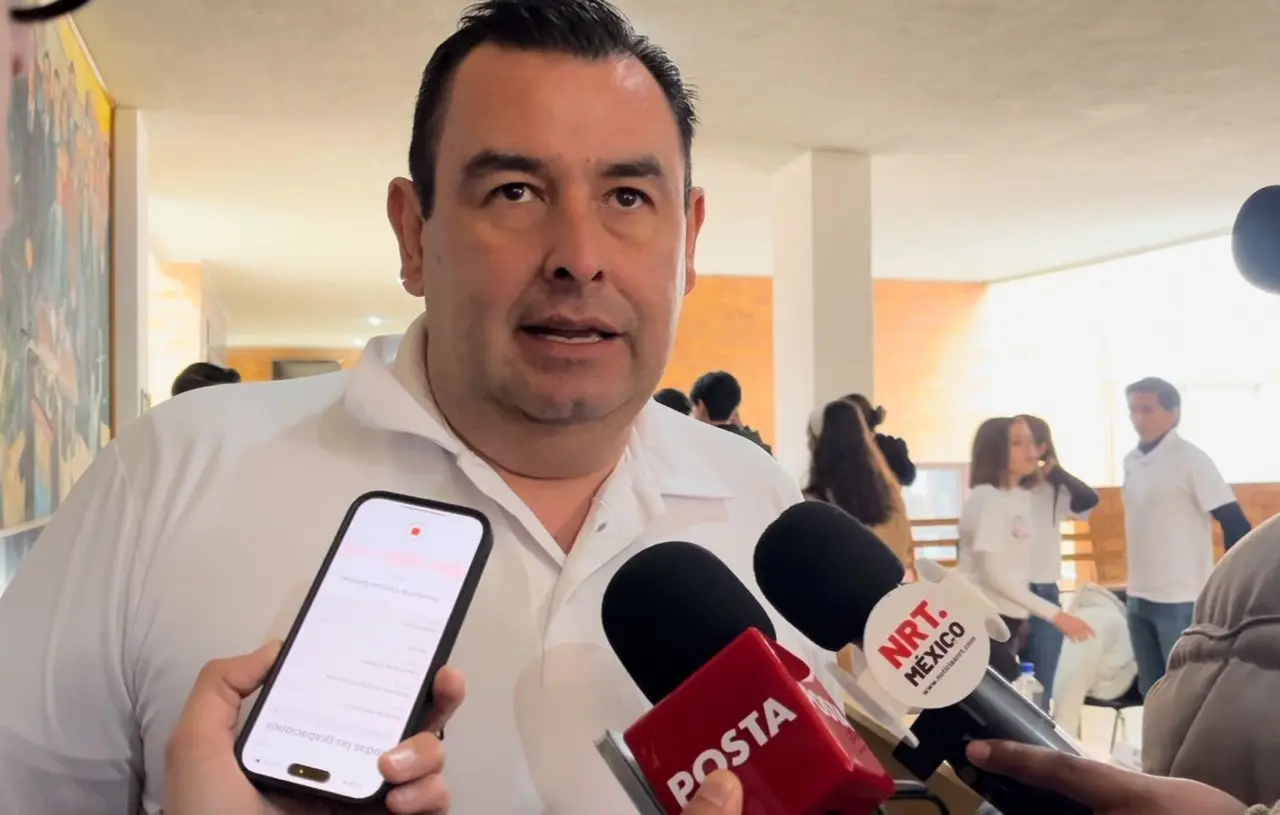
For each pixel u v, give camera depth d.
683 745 0.57
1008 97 3.15
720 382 3.75
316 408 0.91
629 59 0.80
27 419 1.96
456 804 0.76
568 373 0.77
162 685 0.78
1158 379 3.52
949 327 7.48
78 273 2.55
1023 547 3.14
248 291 7.22
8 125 1.70
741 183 4.25
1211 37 2.67
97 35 2.55
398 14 2.44
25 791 0.78
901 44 2.69
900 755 0.64
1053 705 3.12
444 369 0.83
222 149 3.61
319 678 0.63
